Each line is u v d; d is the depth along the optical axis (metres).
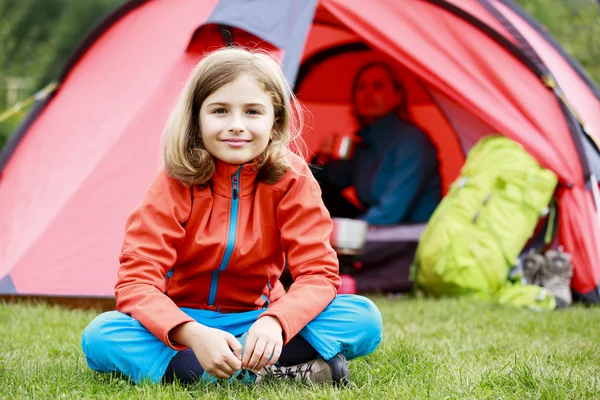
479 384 2.14
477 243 4.52
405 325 3.55
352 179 5.62
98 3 20.36
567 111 4.73
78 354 2.62
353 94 5.72
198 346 2.01
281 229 2.28
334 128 6.52
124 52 4.73
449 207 4.66
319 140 6.49
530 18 5.66
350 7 4.54
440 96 5.59
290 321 2.06
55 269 3.75
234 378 2.16
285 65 3.96
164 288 2.21
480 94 4.66
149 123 4.04
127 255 2.18
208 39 4.22
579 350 2.80
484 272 4.49
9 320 3.45
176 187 2.22
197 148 2.20
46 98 5.17
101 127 4.28
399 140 5.43
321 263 2.22
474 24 4.78
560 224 4.70
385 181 5.43
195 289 2.30
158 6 4.85
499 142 4.73
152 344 2.14
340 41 6.21
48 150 4.57
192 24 4.41
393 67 5.70
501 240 4.51
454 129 5.62
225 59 2.20
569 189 4.67
